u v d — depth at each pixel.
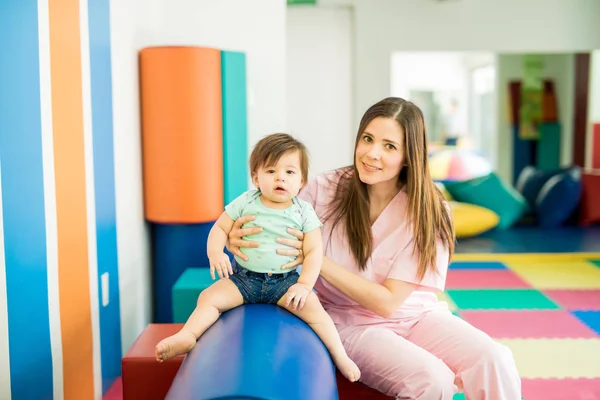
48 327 1.85
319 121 6.21
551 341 3.08
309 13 6.10
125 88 2.71
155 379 1.81
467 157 7.74
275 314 1.70
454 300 3.82
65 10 1.97
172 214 3.02
